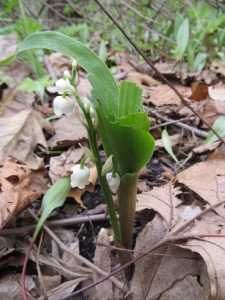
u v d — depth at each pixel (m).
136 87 0.11
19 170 0.17
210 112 0.25
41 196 0.19
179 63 0.38
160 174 0.21
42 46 0.12
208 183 0.16
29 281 0.15
